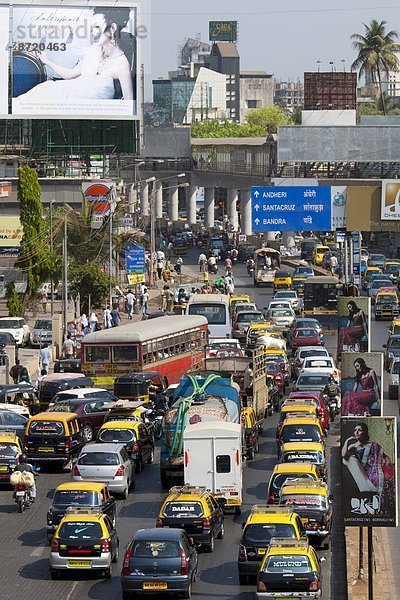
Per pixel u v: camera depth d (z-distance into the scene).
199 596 69.00
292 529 70.38
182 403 95.81
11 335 164.88
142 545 68.38
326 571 74.19
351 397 104.75
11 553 79.44
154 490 95.94
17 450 98.19
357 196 199.00
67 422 103.00
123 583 67.69
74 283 199.88
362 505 66.56
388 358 152.38
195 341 141.00
